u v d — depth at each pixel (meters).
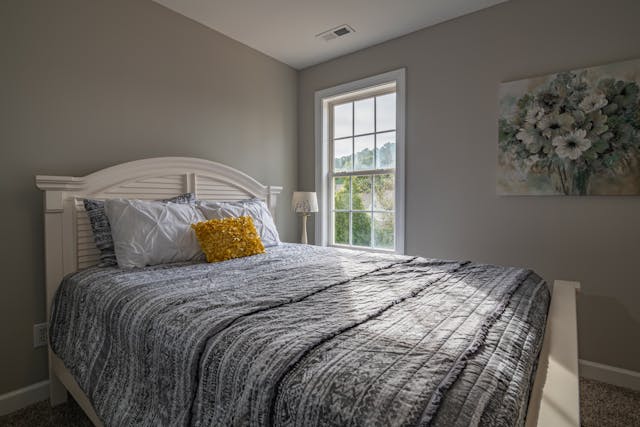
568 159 2.09
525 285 1.40
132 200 1.91
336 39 2.85
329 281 1.42
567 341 0.99
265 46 2.99
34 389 1.82
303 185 3.51
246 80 2.98
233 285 1.36
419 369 0.68
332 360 0.73
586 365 2.10
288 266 1.74
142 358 1.06
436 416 0.56
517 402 0.64
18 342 1.78
